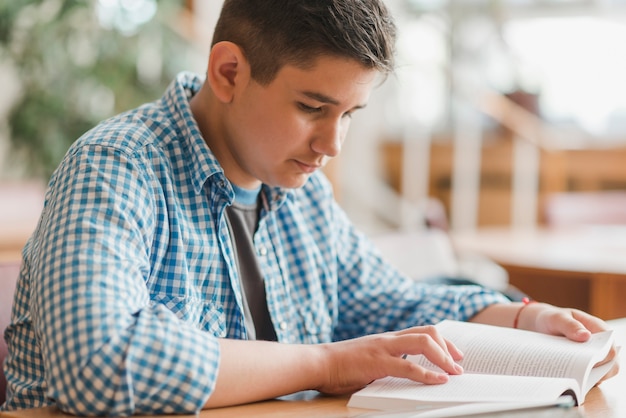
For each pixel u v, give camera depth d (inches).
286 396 39.5
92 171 41.1
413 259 84.6
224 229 48.5
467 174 204.2
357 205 206.5
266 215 53.6
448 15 209.9
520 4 201.8
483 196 205.3
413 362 41.9
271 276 52.9
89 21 146.6
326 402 38.3
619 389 42.0
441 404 35.9
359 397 37.5
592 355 41.3
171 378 34.8
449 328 46.8
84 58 147.6
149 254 43.2
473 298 53.8
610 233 117.6
